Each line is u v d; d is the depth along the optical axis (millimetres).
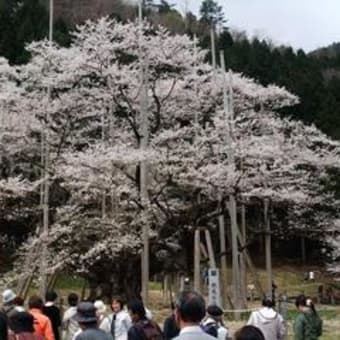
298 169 26172
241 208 26984
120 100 21531
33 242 19250
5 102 21781
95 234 20156
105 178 19141
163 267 21844
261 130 25094
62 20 44844
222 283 21266
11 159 24188
